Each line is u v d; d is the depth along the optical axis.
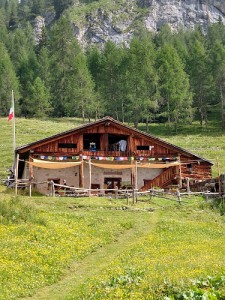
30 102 132.62
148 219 36.81
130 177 57.38
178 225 33.84
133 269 19.31
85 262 25.23
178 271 17.36
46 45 192.00
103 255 26.64
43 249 25.83
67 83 140.00
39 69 151.38
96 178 56.75
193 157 58.06
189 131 115.00
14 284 20.64
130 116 126.75
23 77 149.38
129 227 34.06
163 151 57.25
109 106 127.38
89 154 55.56
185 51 157.38
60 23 156.88
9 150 88.00
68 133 55.12
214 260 19.48
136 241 29.36
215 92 123.44
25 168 55.88
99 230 32.00
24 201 38.53
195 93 124.56
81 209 40.03
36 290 20.56
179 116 121.19
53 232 29.50
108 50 152.62
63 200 42.12
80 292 18.30
